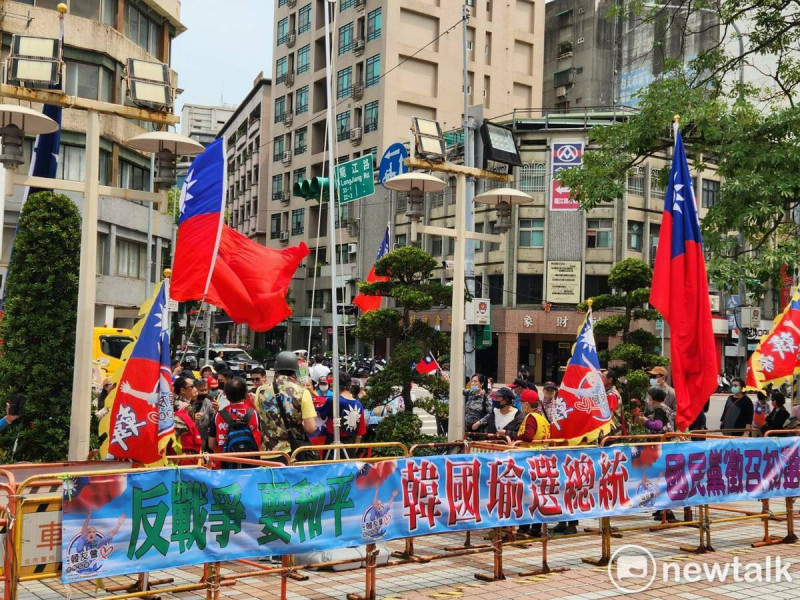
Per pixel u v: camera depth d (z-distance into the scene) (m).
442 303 12.04
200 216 8.06
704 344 8.80
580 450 7.32
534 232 38.56
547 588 6.70
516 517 6.92
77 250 10.45
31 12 24.83
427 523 6.43
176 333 33.81
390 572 7.25
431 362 12.19
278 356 7.64
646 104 13.91
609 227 37.78
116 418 5.73
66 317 10.18
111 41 26.55
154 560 5.14
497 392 9.98
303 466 5.83
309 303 53.03
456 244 9.95
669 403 10.97
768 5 14.01
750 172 12.46
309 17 51.66
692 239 8.96
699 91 13.59
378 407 12.55
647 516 10.60
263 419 7.52
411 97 44.91
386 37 44.19
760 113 13.20
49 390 9.98
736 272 12.01
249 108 65.50
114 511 5.01
